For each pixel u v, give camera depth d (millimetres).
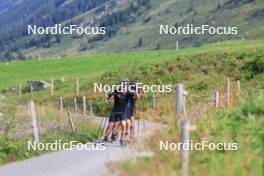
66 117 86812
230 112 48469
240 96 63250
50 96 163250
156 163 32969
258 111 46375
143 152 39656
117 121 60312
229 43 193625
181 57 146875
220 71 131000
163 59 154000
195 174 32344
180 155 34875
